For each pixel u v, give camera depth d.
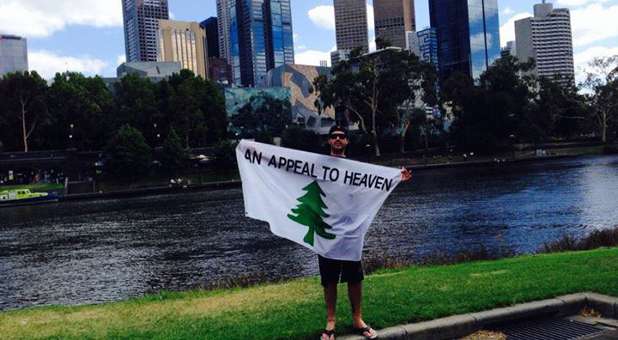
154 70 166.88
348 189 6.58
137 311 8.73
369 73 99.94
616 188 44.53
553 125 123.38
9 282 22.28
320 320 7.07
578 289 8.04
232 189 86.44
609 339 6.51
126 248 30.28
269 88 132.50
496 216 33.09
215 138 117.00
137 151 93.62
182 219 44.31
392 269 14.28
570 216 31.05
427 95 104.06
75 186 88.44
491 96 103.75
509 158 106.38
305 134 117.12
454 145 113.25
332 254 6.38
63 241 35.28
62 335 7.31
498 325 7.11
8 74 101.19
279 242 28.52
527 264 11.07
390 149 116.12
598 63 120.50
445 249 22.98
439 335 6.71
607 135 131.00
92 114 104.38
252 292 9.86
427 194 52.16
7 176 94.56
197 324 7.32
